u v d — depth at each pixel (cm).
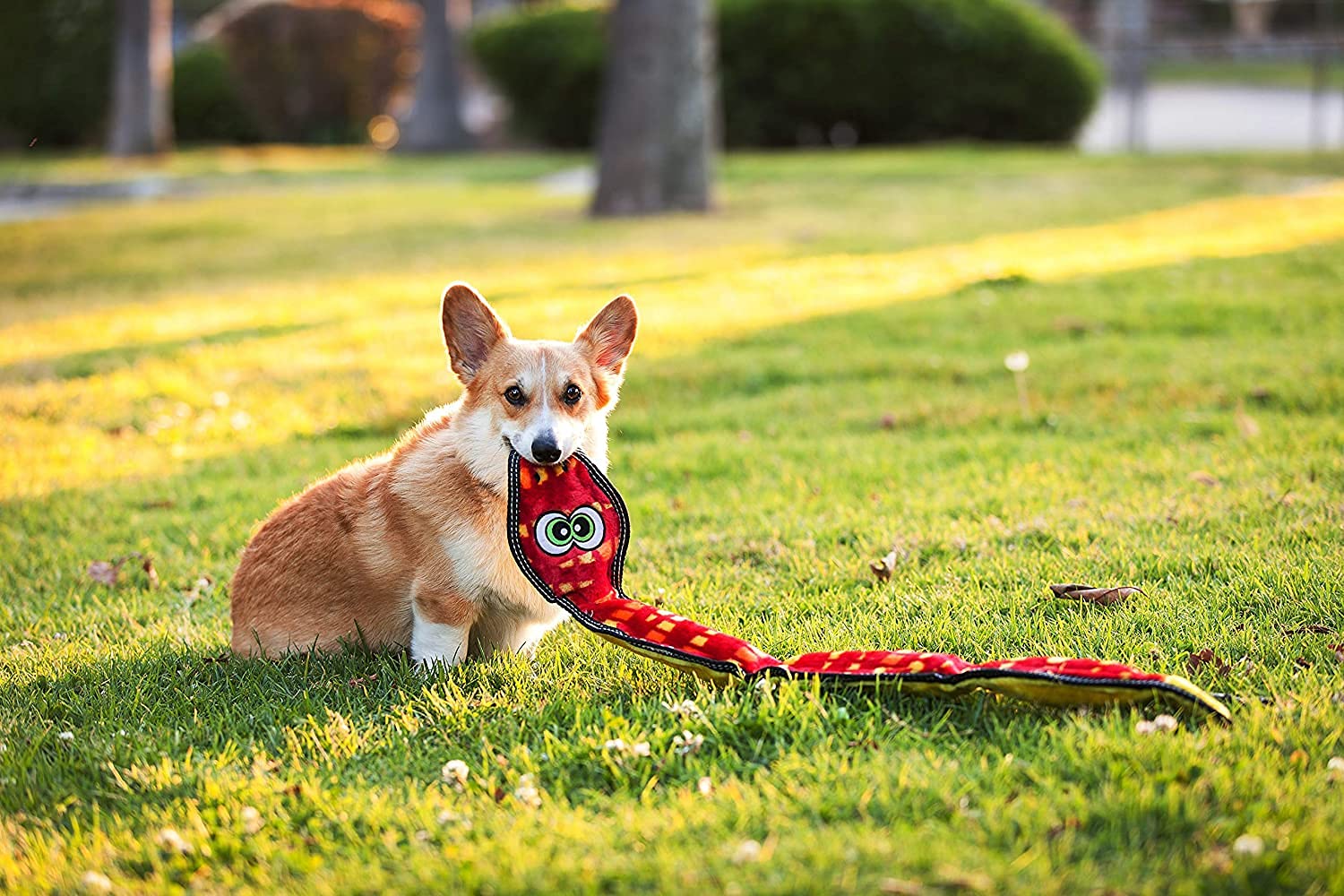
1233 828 281
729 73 2362
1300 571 437
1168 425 655
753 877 272
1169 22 3309
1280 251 1070
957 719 352
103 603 492
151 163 2584
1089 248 1166
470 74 3656
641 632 379
